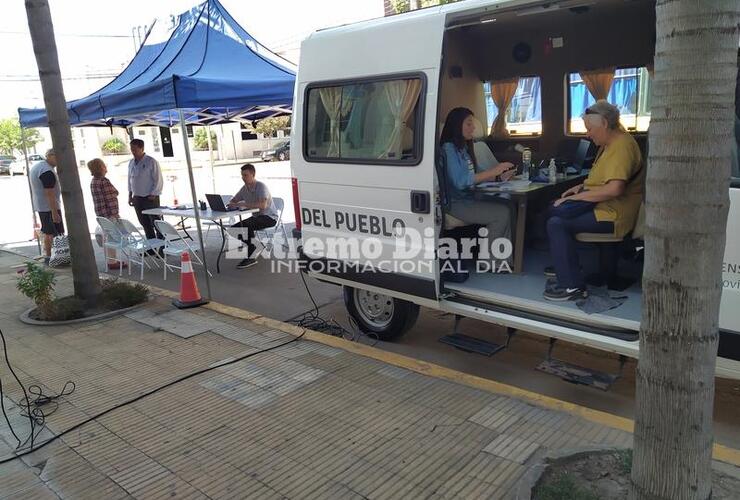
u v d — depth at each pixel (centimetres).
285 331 501
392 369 412
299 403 368
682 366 198
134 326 536
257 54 782
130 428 348
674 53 179
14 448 331
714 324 197
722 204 187
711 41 174
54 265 825
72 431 347
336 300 633
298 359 438
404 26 402
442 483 278
